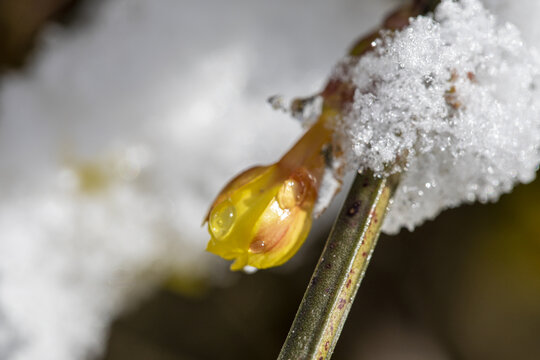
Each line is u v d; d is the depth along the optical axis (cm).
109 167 23
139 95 23
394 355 22
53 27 25
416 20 15
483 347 22
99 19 25
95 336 21
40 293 21
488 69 15
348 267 15
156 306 22
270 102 16
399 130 15
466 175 15
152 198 22
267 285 23
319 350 15
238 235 15
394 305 23
